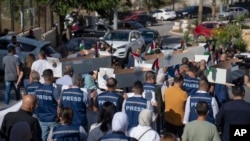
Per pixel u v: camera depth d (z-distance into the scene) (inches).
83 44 1011.9
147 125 348.8
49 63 573.3
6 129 337.7
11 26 1203.2
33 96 344.8
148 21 2677.2
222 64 597.9
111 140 306.5
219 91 516.4
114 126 309.0
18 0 1274.6
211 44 1023.6
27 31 1322.6
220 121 386.0
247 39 1491.1
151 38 1427.2
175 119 456.4
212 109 409.1
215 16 2625.5
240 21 1617.9
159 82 487.8
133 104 407.2
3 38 949.2
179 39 1973.4
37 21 1469.0
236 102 381.7
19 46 893.8
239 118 377.7
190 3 3415.4
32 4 1421.0
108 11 1628.9
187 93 477.7
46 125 432.5
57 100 433.4
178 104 454.3
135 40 1259.8
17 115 338.3
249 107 378.6
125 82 519.8
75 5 1476.4
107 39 1259.2
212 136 339.0
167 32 2313.0
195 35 1697.8
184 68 561.6
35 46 940.6
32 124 338.3
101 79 523.5
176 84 460.4
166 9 3073.3
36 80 448.1
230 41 1277.1
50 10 1565.0
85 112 431.5
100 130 336.5
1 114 422.3
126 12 2849.4
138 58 632.4
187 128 342.6
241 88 383.6
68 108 349.4
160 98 464.1
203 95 414.9
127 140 307.7
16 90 664.4
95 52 719.7
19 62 664.4
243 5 3211.1
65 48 1027.3
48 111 432.8
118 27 2009.1
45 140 430.9
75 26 1797.5
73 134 344.8
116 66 592.1
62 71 570.6
